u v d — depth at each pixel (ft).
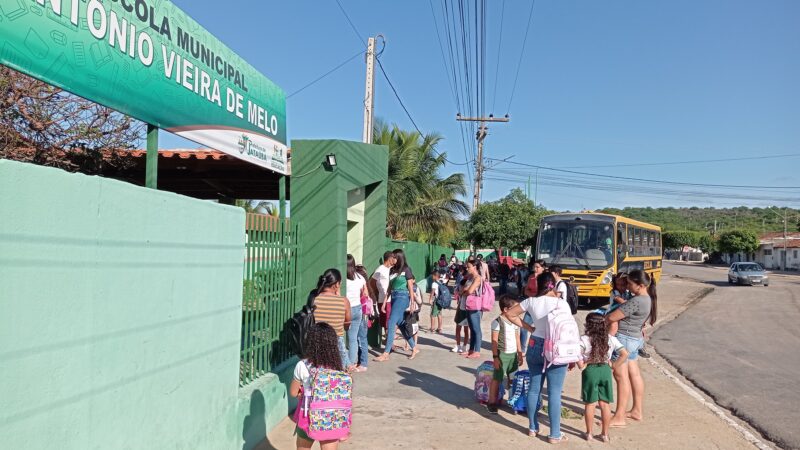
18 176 8.68
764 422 23.57
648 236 87.25
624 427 22.04
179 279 13.93
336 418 14.49
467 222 114.93
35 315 9.03
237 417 17.60
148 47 15.34
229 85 20.45
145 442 12.34
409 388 27.02
